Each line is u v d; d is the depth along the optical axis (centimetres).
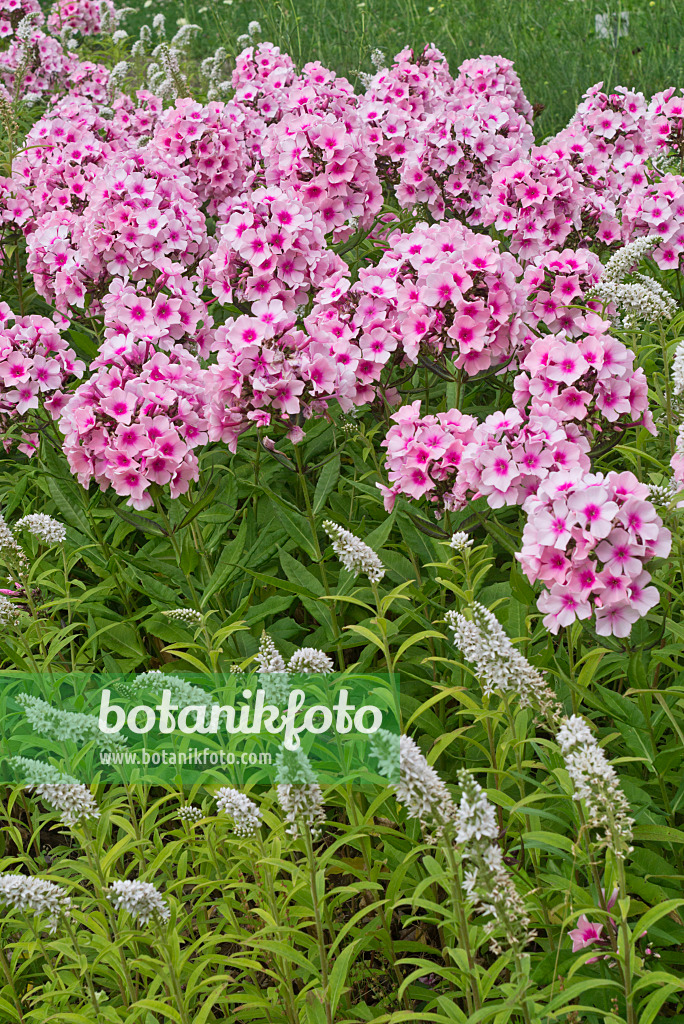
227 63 629
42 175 370
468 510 265
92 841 217
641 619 241
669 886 221
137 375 265
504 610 250
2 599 246
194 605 264
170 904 216
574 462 243
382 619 229
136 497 257
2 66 518
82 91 547
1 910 237
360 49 536
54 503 298
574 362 253
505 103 400
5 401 288
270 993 220
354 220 335
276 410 267
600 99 395
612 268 286
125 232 316
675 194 327
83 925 232
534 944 227
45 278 334
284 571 269
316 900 211
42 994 227
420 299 267
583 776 198
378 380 280
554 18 692
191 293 304
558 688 241
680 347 254
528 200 328
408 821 233
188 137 379
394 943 224
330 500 283
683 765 232
